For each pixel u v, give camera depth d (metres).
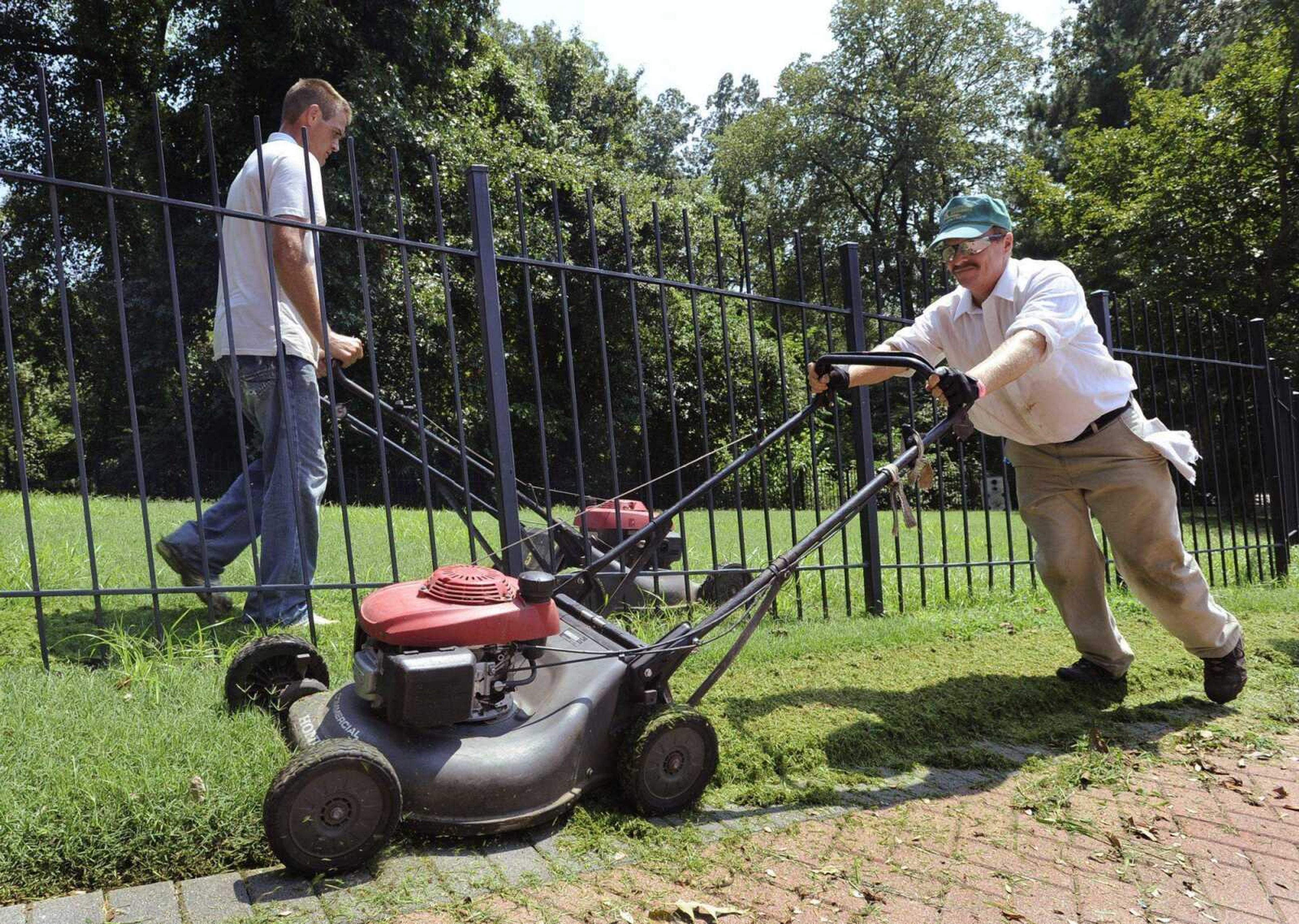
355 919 2.08
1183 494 10.39
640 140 43.03
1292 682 4.45
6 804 2.27
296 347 4.38
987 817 2.85
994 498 19.19
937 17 33.75
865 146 34.94
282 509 4.36
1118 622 5.51
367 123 16.73
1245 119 22.00
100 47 16.86
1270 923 2.27
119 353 17.08
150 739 2.73
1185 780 3.21
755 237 35.66
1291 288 22.25
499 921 2.11
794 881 2.38
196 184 17.89
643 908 2.20
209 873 2.27
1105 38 31.98
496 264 4.16
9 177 3.28
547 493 4.29
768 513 5.06
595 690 2.73
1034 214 28.58
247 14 16.22
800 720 3.50
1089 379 3.61
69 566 5.27
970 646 4.80
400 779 2.41
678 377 18.64
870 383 3.92
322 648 3.99
